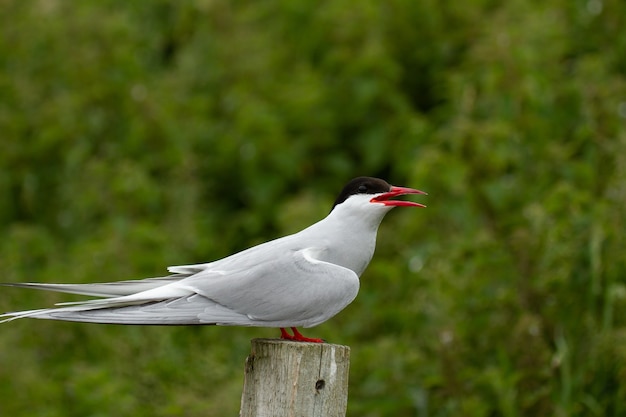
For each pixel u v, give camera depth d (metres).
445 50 14.29
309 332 11.33
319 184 13.62
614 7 13.85
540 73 12.48
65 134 14.15
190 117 14.16
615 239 10.49
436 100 14.29
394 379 10.66
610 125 11.81
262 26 15.26
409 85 14.45
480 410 10.02
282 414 6.76
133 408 10.54
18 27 15.11
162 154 13.77
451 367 10.34
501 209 11.48
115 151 13.88
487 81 12.30
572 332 10.51
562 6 14.11
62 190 13.88
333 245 8.09
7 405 10.74
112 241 12.19
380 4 14.50
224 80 14.62
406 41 14.42
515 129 11.96
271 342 6.85
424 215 11.91
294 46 14.75
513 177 11.92
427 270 11.29
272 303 7.61
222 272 7.76
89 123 14.23
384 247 12.33
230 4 15.40
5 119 14.34
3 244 13.27
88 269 11.92
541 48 13.00
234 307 7.60
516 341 10.37
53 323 11.65
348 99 13.91
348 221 8.21
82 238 13.18
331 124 13.84
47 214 14.11
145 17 16.58
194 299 7.55
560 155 11.70
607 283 10.41
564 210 10.84
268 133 13.58
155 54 15.86
